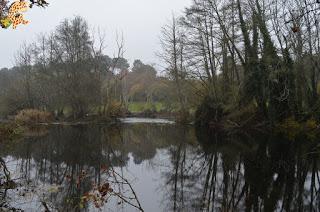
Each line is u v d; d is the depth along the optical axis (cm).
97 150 2228
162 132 3300
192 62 3488
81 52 4666
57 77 4684
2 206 952
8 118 4644
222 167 1612
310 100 2638
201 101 3750
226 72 3369
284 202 1066
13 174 1410
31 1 594
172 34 4225
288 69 2520
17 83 5322
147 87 7481
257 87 2798
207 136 2845
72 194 1091
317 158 1712
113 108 4844
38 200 1014
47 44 4912
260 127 2852
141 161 1845
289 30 2083
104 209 958
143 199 1096
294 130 2502
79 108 4584
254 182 1317
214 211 982
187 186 1283
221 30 3194
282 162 1641
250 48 2778
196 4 3266
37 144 2434
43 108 4850
